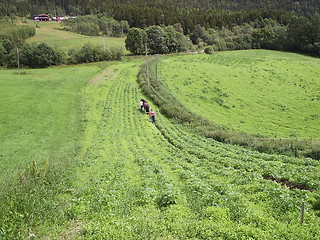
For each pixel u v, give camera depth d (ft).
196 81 204.23
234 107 162.09
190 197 54.95
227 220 44.09
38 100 168.96
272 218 43.50
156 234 41.06
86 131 124.16
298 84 200.85
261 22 501.97
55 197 54.60
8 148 102.06
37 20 560.61
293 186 58.18
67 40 387.34
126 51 358.64
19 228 43.14
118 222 44.75
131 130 123.75
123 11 513.04
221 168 74.95
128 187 62.85
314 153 81.61
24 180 54.95
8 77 225.97
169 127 126.62
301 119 144.25
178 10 594.65
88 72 250.37
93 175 73.56
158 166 78.59
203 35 431.84
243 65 260.62
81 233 43.14
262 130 131.13
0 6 545.44
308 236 37.81
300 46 377.50
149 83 196.44
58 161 80.02
